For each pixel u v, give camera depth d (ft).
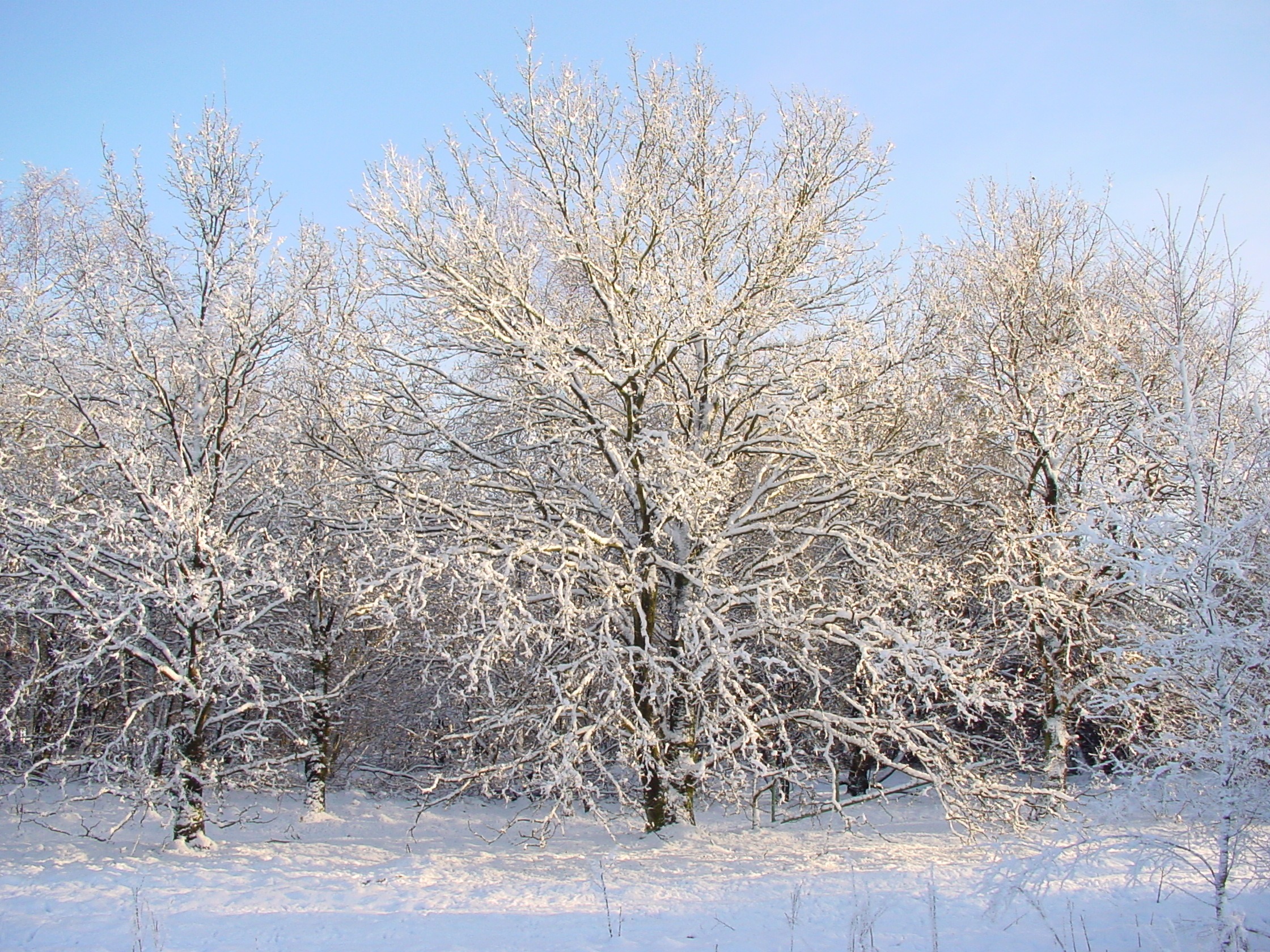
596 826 51.08
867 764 58.59
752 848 38.88
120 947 23.17
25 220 58.18
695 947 23.08
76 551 40.32
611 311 40.86
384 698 62.18
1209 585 21.56
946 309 44.98
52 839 41.24
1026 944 22.66
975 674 38.55
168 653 40.29
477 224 40.91
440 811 59.77
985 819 39.58
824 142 44.65
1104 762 23.57
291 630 49.67
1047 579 43.50
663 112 43.75
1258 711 20.34
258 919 26.25
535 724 41.16
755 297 42.29
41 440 44.68
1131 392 41.50
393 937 24.31
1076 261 54.13
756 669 47.39
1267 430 23.40
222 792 45.19
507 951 22.88
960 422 49.03
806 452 40.98
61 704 48.11
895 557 41.83
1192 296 26.09
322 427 47.70
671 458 36.52
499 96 43.34
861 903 27.02
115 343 43.16
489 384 47.57
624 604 37.99
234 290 44.37
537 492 42.24
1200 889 26.48
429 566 36.65
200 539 39.42
